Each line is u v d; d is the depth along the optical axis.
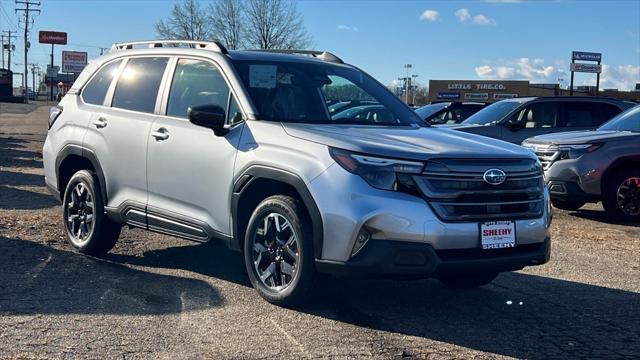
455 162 4.82
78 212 6.97
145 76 6.59
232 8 41.94
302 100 5.88
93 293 5.57
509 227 4.93
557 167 10.21
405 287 6.12
